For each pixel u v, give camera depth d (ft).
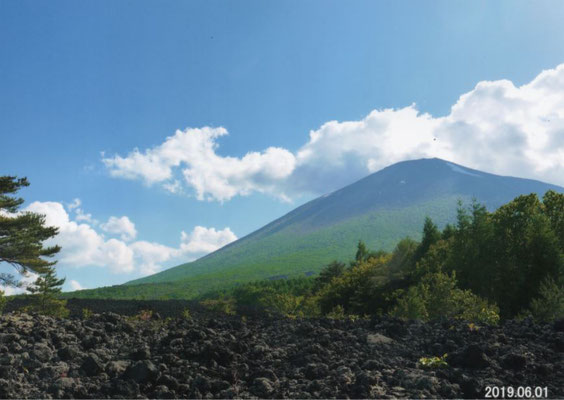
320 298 170.91
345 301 167.73
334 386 19.40
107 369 22.27
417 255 167.43
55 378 21.33
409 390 18.83
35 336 27.89
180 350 24.82
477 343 25.12
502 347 25.38
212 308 91.61
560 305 53.47
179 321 38.88
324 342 26.63
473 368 22.13
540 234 127.34
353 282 168.66
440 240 170.81
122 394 18.98
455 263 142.20
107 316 36.52
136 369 20.44
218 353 23.70
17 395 19.10
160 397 18.97
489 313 52.70
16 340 26.76
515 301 127.24
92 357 22.34
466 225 146.92
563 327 29.40
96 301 117.70
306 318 39.29
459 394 18.74
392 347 26.58
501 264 131.34
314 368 21.53
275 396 18.83
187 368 22.29
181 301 119.65
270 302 97.60
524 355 22.63
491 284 131.64
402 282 155.02
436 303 60.49
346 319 37.70
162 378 20.16
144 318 42.39
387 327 31.22
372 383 19.39
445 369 21.85
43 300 79.41
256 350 25.23
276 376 21.52
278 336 29.78
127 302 114.42
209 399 19.03
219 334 29.09
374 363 22.17
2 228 86.94
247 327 34.37
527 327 30.66
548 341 26.66
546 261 124.06
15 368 22.13
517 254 132.87
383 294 149.79
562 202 142.72
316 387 19.40
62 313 79.51
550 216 143.74
